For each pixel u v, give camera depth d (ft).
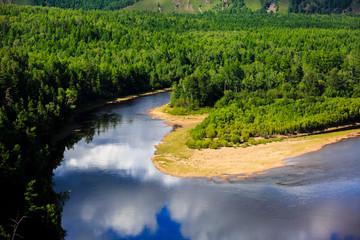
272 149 275.59
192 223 169.27
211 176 226.17
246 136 300.20
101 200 194.70
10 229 136.15
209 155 267.80
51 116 313.12
